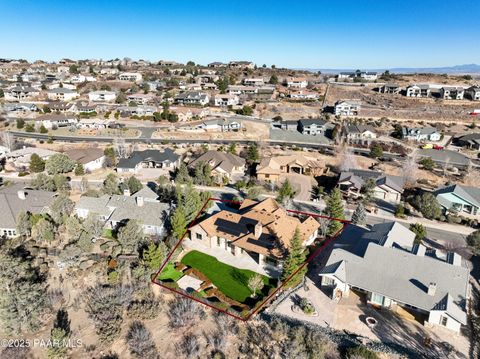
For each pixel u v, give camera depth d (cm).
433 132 11700
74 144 10450
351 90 18712
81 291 4194
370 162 9431
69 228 5097
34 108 14325
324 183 8238
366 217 6312
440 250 5144
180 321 3706
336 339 3559
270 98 17238
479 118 13850
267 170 8162
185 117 13662
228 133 12162
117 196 6006
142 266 4422
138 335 3497
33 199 5809
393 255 4197
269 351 3431
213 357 3356
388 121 13925
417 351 3425
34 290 3756
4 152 9231
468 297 4131
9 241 5000
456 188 6794
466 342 3534
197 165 8088
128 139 11275
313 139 11919
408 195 7388
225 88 18412
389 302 3944
